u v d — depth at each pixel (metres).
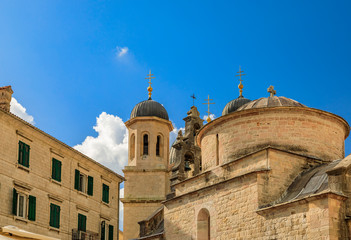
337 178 28.42
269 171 32.25
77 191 46.22
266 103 37.03
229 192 33.75
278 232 29.72
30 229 39.88
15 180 38.91
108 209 51.38
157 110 66.12
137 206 60.84
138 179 62.03
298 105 36.97
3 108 40.91
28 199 40.09
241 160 34.41
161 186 61.47
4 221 37.38
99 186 50.16
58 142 43.78
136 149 63.88
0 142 37.84
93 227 48.25
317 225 27.53
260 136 35.16
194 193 36.81
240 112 35.91
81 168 47.34
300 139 34.88
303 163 33.66
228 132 36.59
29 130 40.72
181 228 37.41
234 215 32.97
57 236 42.91
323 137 35.53
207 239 35.53
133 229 60.03
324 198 27.52
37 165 41.56
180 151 48.75
